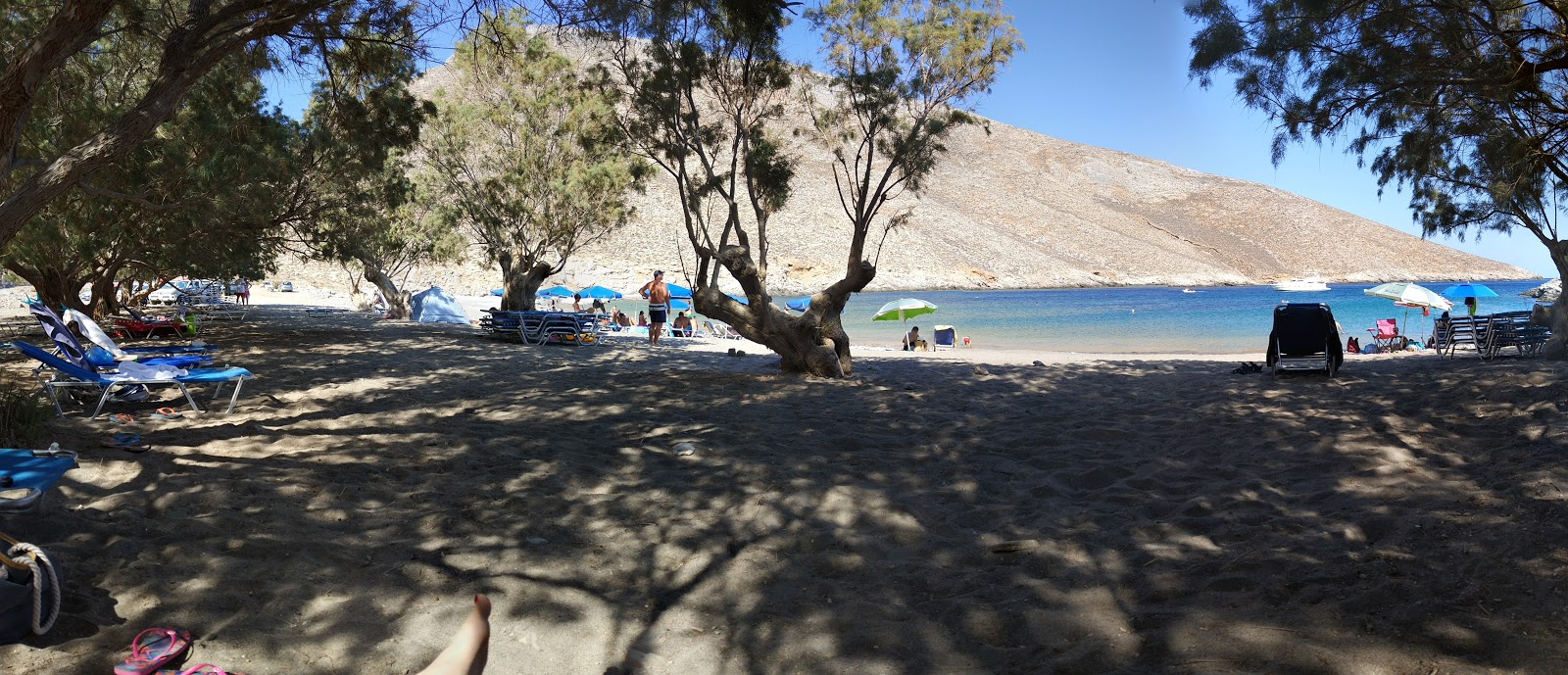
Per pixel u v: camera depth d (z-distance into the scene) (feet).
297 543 13.50
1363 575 12.18
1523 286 436.76
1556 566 11.66
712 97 39.70
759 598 12.42
